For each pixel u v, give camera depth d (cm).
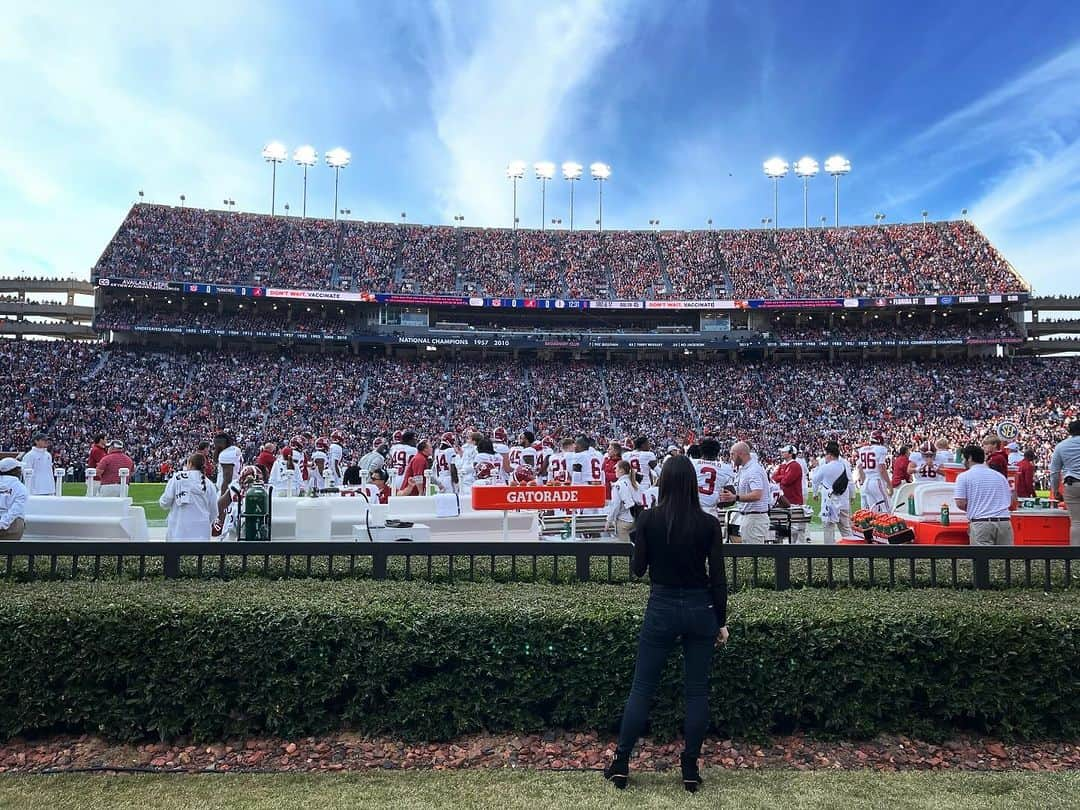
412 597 497
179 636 457
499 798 389
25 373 3697
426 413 3988
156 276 4294
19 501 773
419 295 4484
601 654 458
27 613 457
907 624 461
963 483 745
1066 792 396
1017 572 643
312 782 408
